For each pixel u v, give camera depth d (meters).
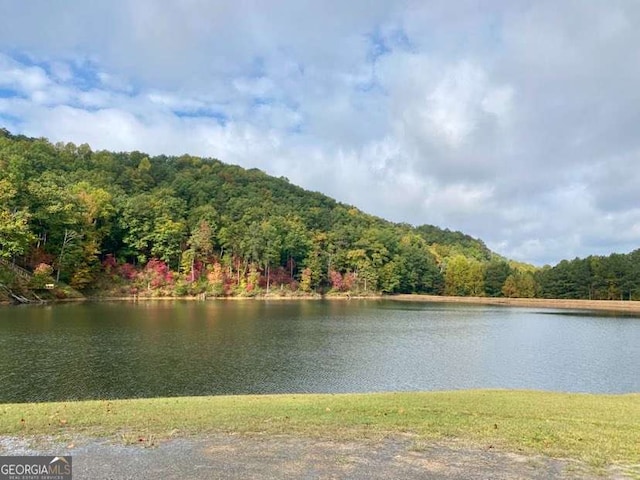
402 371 29.06
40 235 79.25
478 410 13.89
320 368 28.77
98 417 12.08
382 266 146.00
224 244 114.31
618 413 14.24
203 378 24.86
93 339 35.09
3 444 9.76
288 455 9.23
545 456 9.45
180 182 148.25
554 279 128.75
